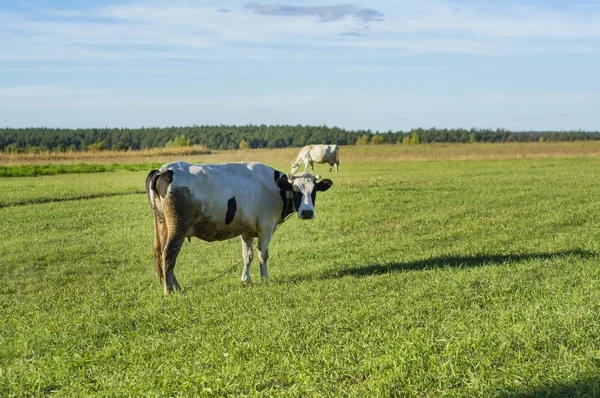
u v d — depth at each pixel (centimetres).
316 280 931
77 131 18200
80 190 2491
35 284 1048
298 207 1020
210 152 8519
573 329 615
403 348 584
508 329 623
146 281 1052
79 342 672
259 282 960
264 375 550
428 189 2456
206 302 815
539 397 476
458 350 570
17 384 550
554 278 863
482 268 959
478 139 19238
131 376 560
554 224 1527
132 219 1761
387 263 1069
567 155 6212
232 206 941
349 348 596
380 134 19050
